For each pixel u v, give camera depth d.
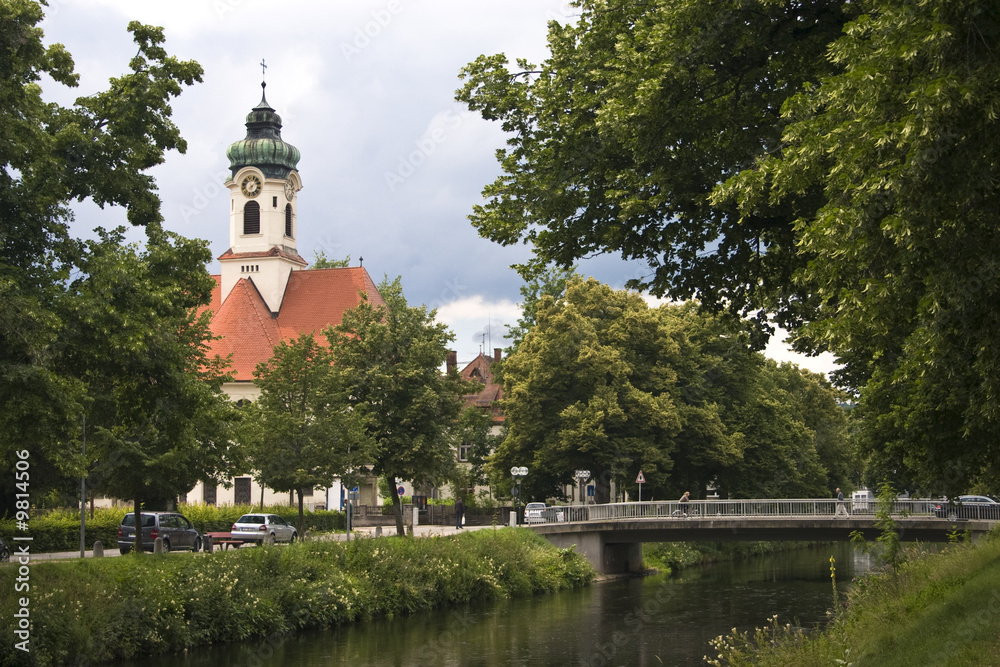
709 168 17.08
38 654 22.64
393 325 47.41
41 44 22.09
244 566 31.91
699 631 33.00
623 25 18.16
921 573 23.39
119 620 25.64
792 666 16.88
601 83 17.78
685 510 53.25
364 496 77.50
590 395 59.09
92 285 22.81
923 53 9.42
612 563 56.00
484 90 19.42
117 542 41.06
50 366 21.94
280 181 81.44
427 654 28.47
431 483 47.62
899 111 9.73
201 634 28.41
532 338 61.00
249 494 72.69
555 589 45.53
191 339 36.50
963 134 9.18
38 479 37.78
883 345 11.58
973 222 9.77
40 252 23.14
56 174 23.33
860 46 10.55
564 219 19.20
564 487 72.38
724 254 18.86
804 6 15.81
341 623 33.66
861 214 9.79
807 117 12.47
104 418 27.28
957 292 9.82
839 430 86.44
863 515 49.22
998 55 9.41
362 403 44.81
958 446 18.89
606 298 61.75
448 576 39.31
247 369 74.06
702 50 15.72
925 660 13.90
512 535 46.41
